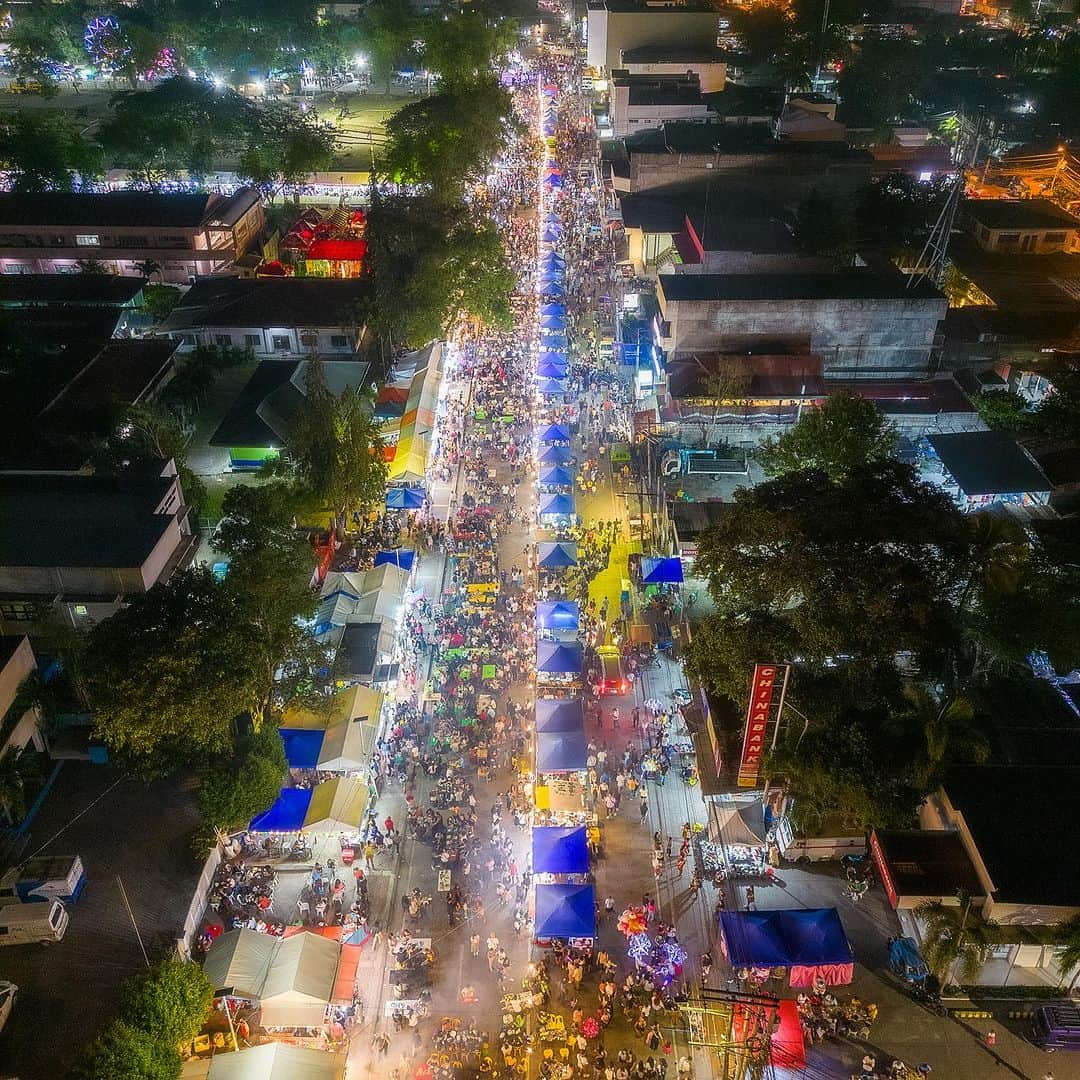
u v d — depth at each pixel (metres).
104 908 49.69
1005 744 58.03
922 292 94.69
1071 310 110.75
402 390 99.69
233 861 55.12
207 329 112.00
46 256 129.50
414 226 113.81
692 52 185.12
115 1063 39.97
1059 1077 44.62
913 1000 47.94
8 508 69.25
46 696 58.16
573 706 61.41
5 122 149.50
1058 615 58.22
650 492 86.50
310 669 59.78
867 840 54.78
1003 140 167.25
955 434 84.19
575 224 147.50
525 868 54.84
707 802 56.81
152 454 79.94
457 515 84.88
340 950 48.03
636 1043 46.16
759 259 105.25
